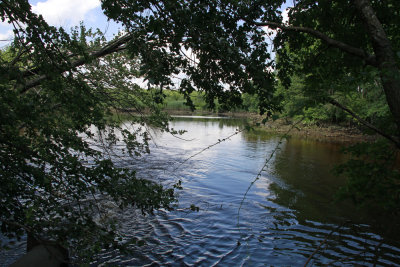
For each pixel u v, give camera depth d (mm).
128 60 5652
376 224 6129
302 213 6730
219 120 37594
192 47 2801
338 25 2857
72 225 2691
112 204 6281
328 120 26750
